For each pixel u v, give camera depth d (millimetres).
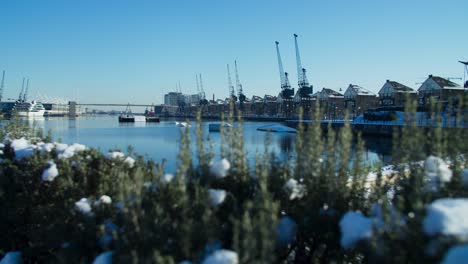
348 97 106812
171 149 45969
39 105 177500
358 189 3742
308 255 3699
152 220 2938
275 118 143125
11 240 4957
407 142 3410
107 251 3180
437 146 3320
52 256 4129
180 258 2773
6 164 5141
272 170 3693
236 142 3873
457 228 2047
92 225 3492
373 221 2527
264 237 2467
